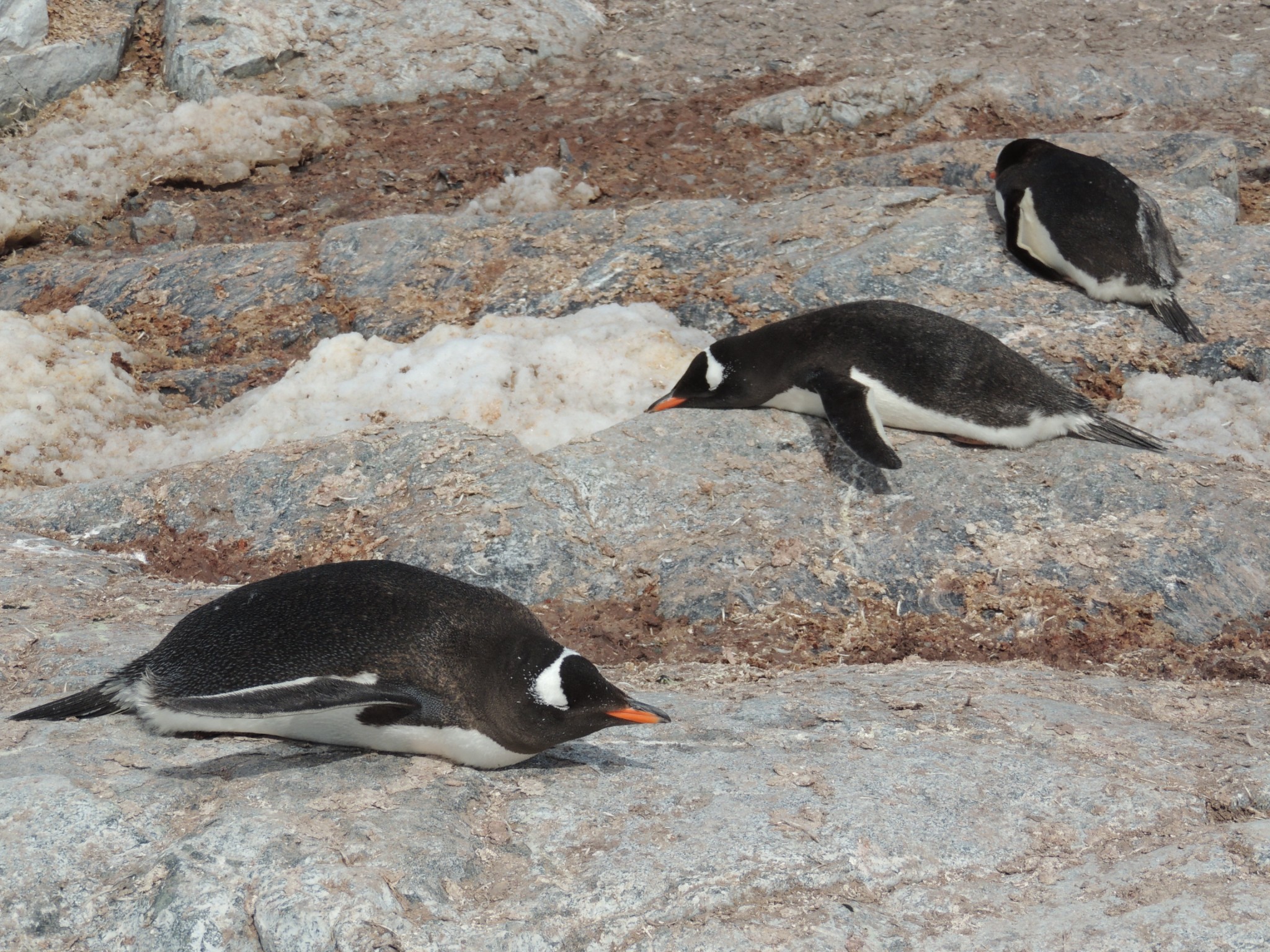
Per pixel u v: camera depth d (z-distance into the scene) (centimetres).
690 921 582
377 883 575
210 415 1445
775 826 647
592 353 1362
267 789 645
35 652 854
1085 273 1437
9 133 2145
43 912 572
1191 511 1076
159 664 662
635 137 2102
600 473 1139
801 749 746
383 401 1323
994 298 1453
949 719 788
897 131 2075
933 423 1165
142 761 671
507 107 2216
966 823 659
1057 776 704
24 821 608
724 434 1191
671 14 2508
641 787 687
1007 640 991
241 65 2194
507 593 1040
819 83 2231
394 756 690
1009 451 1162
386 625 653
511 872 605
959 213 1616
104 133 2069
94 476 1313
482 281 1608
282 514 1148
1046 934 573
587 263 1608
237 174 2008
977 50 2308
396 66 2264
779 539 1072
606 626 1012
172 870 582
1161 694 865
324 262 1684
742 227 1642
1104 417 1215
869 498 1111
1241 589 1017
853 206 1655
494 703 654
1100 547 1048
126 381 1497
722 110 2172
